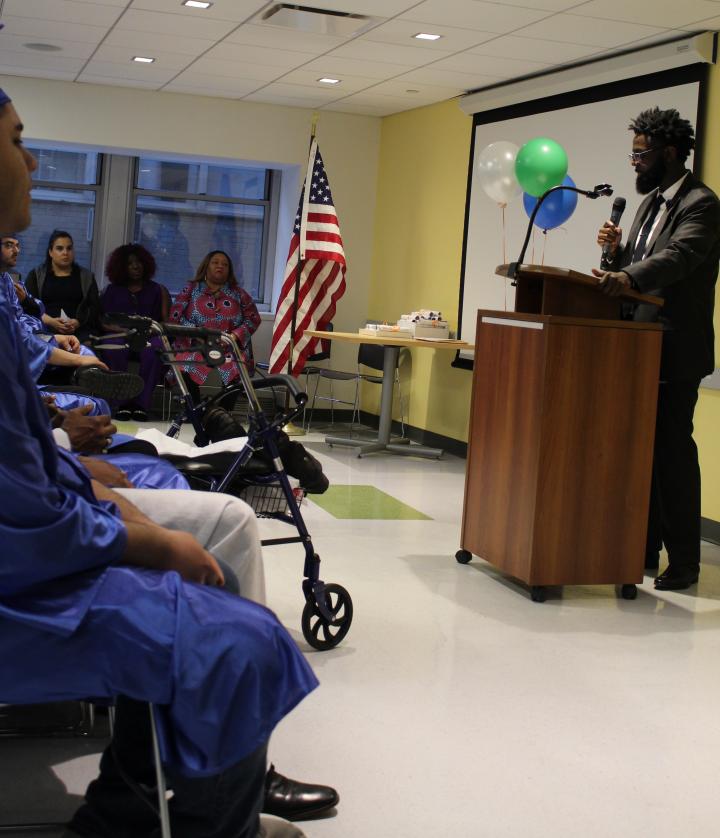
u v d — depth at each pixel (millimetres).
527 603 4113
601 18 5637
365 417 9984
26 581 1462
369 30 6445
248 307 8852
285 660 1567
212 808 1618
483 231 8055
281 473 3189
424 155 9070
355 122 9859
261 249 10453
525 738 2805
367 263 10062
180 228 10227
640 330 4113
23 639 1467
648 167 4480
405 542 5066
